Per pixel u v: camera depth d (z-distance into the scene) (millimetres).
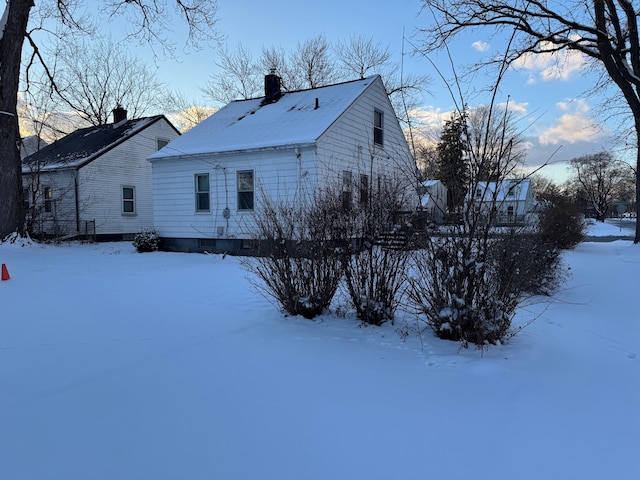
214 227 15234
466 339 4289
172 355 4078
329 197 5988
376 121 17062
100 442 2555
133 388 3324
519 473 2271
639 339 4828
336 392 3258
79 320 5422
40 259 12703
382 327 4973
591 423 2836
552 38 14203
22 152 28125
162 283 8383
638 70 14961
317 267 5340
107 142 21984
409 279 4844
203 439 2592
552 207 13133
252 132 15266
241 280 8719
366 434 2658
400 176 6648
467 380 3500
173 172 16047
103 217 21016
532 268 5996
